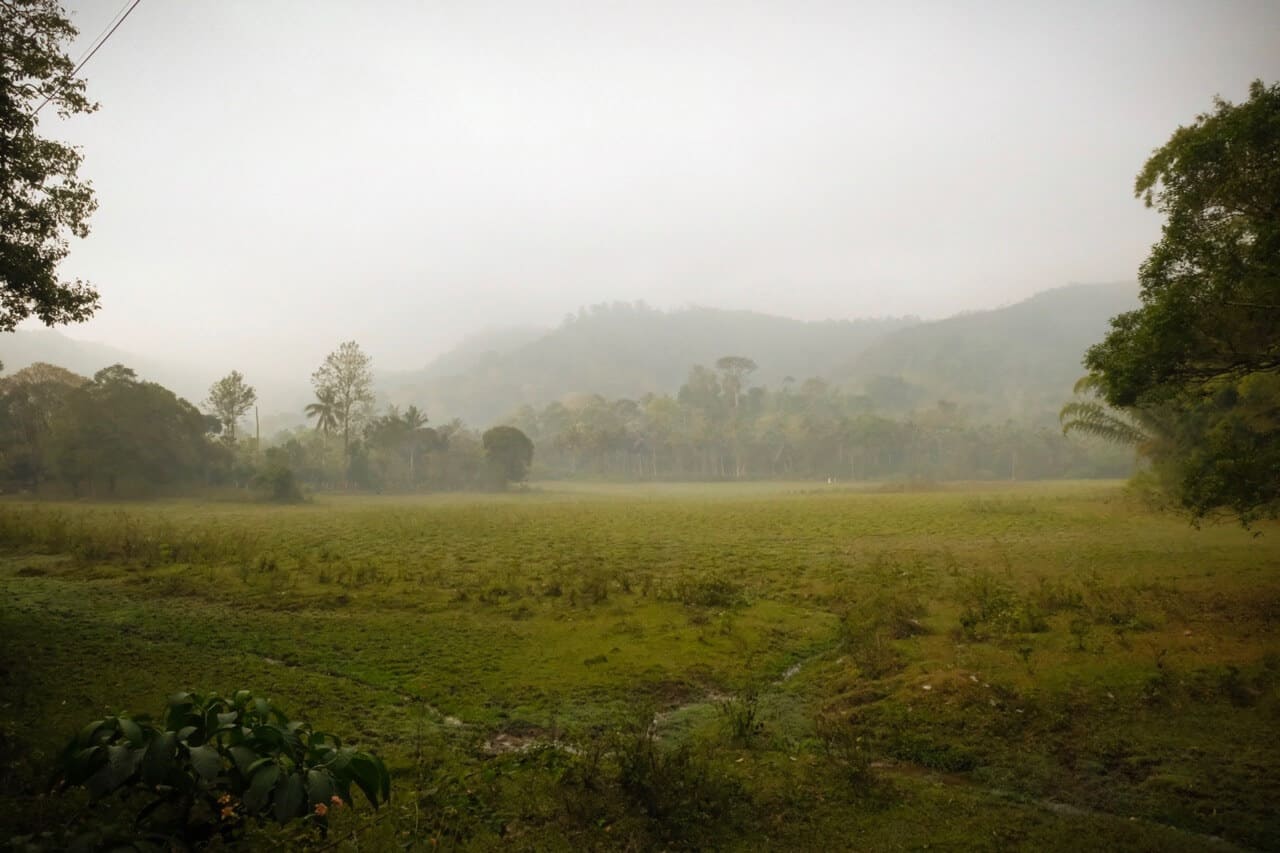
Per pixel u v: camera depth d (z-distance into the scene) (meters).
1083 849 4.68
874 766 6.26
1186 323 9.96
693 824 4.88
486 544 23.81
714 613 12.48
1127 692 7.34
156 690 7.67
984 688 7.58
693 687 8.48
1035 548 20.91
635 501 59.25
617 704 7.84
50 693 7.38
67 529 24.17
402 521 32.50
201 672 8.49
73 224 12.29
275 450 70.19
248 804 3.10
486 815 4.94
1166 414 27.20
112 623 11.12
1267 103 9.44
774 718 7.54
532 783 5.48
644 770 5.30
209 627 10.99
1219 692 7.19
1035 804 5.46
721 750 6.46
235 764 3.25
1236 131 9.55
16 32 10.86
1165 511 28.06
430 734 6.80
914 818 5.10
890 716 7.21
